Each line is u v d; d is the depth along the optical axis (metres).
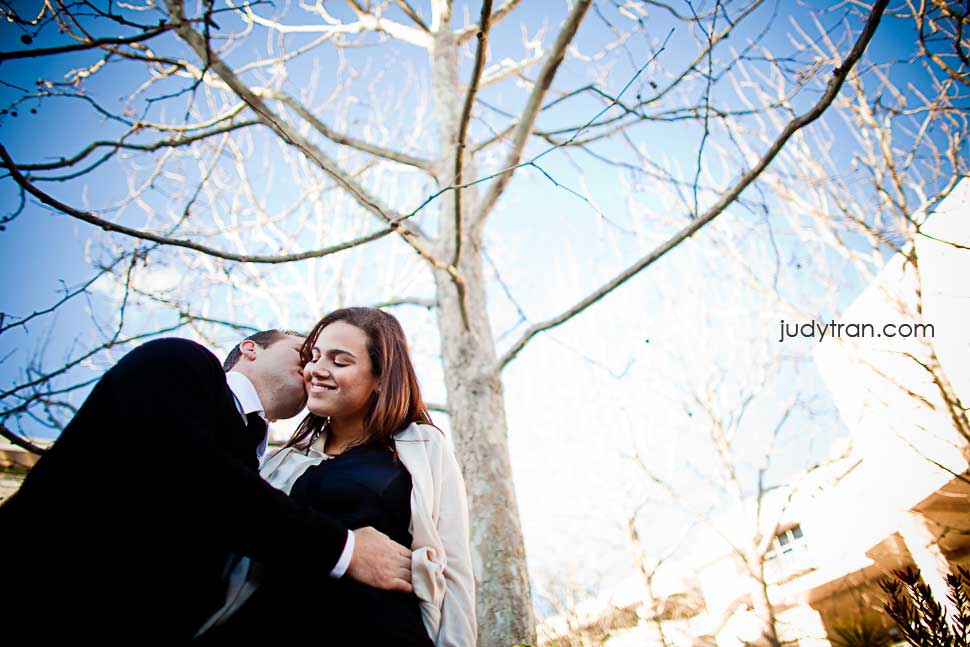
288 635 1.06
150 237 1.86
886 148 4.88
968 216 5.32
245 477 0.99
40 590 0.87
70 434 1.00
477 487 2.98
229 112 3.71
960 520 6.55
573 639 9.16
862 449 7.59
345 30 4.70
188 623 0.98
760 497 8.55
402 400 1.41
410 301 3.81
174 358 1.09
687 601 11.93
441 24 4.83
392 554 1.13
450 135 4.23
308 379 1.38
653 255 3.05
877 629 4.41
